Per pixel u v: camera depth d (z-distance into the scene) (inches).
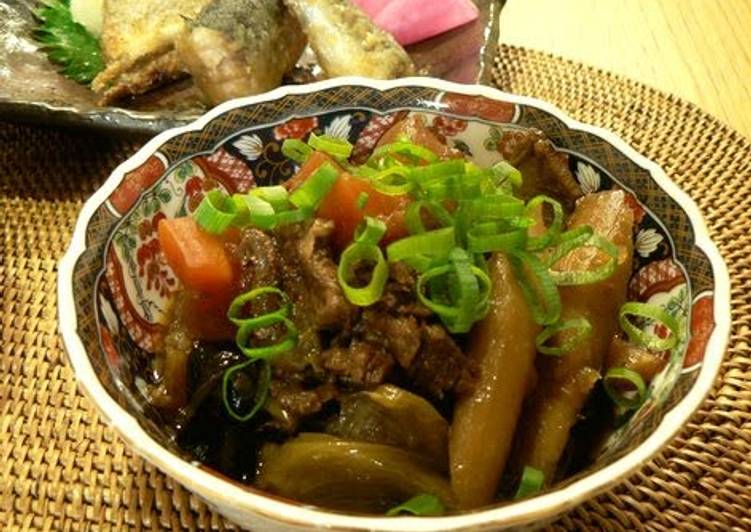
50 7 16.0
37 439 8.6
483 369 7.2
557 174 9.1
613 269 7.7
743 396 9.3
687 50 15.7
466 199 7.8
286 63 14.8
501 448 7.1
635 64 15.4
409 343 7.1
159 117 12.8
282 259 7.9
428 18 15.2
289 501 5.8
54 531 7.8
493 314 7.4
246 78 13.9
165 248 8.1
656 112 13.4
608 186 8.8
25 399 9.0
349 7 14.3
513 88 14.0
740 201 11.8
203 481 5.8
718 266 7.4
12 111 12.9
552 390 7.6
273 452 7.4
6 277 10.5
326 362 7.2
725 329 6.8
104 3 15.6
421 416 7.1
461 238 7.7
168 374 7.8
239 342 7.4
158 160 8.4
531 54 14.9
